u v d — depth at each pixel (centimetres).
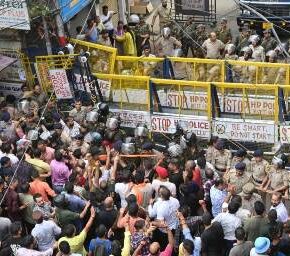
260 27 2538
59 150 1500
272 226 1205
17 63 2103
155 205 1305
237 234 1174
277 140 1788
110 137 1669
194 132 1856
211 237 1218
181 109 1894
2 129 1727
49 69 1972
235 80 1975
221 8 2798
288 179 1492
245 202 1342
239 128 1809
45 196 1411
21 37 2103
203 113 1872
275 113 1778
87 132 1688
